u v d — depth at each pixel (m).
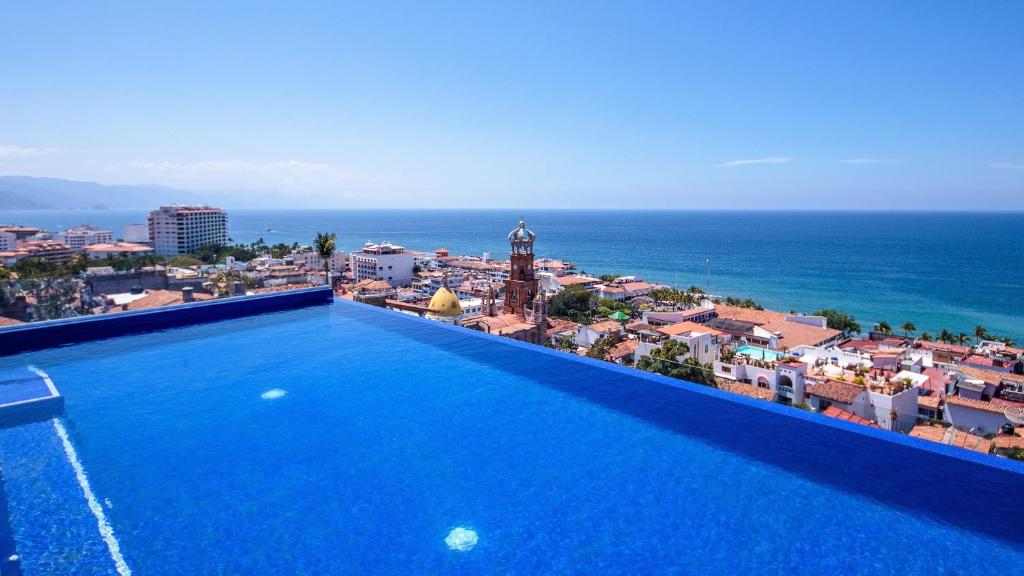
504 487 6.77
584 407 9.43
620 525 5.94
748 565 5.23
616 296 113.56
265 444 8.08
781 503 6.29
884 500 6.25
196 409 9.52
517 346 13.52
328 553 5.50
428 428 8.66
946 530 5.68
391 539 5.72
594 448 7.86
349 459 7.57
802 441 7.84
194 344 14.12
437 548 5.58
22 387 10.63
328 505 6.41
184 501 6.49
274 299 18.44
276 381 11.05
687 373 23.58
